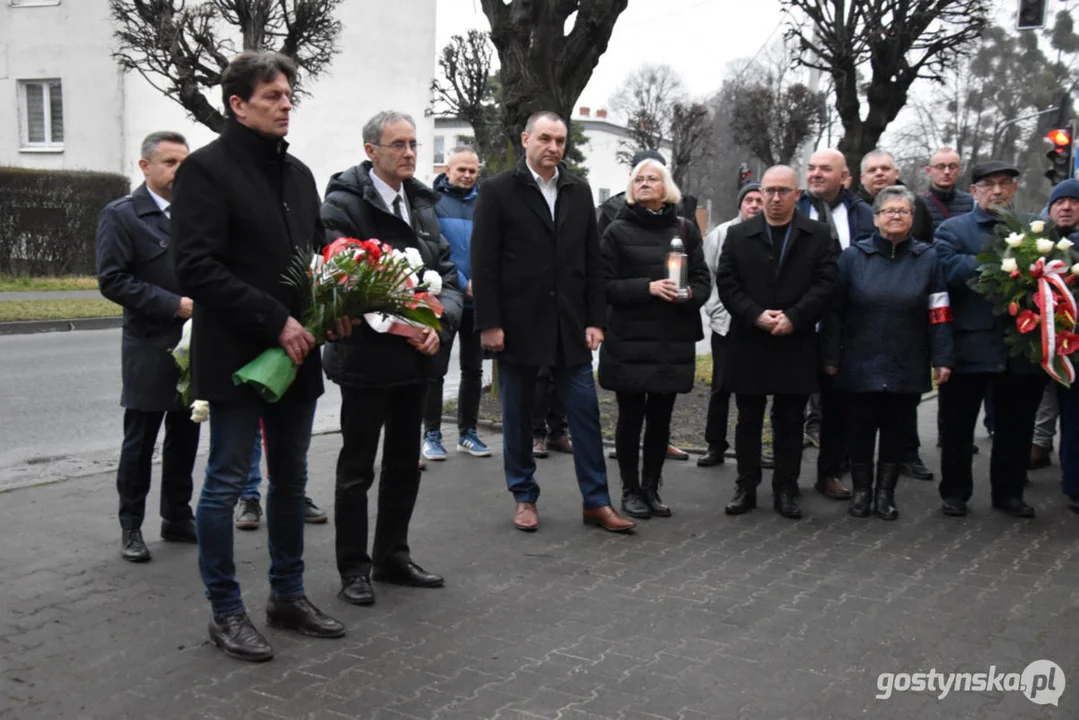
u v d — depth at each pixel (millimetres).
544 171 5363
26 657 3686
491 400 9203
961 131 37969
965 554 5141
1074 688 3545
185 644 3828
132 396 4754
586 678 3562
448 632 3992
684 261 5508
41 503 5805
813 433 7812
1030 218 5727
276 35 17125
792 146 33781
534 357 5316
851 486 6508
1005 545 5312
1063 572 4852
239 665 3643
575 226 5387
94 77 24969
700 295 5738
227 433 3701
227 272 3533
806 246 5707
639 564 4906
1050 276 5332
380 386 4262
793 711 3330
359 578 4352
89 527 5336
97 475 6523
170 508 5102
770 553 5125
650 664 3693
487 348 5383
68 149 25516
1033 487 6672
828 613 4250
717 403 7020
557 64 8727
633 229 5777
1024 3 13555
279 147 3738
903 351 5699
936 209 7250
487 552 5074
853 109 15008
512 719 3238
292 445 3918
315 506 5617
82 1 24766
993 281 5492
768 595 4473
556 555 5039
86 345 13633
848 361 5828
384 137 4383
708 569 4840
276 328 3570
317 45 17641
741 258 5770
